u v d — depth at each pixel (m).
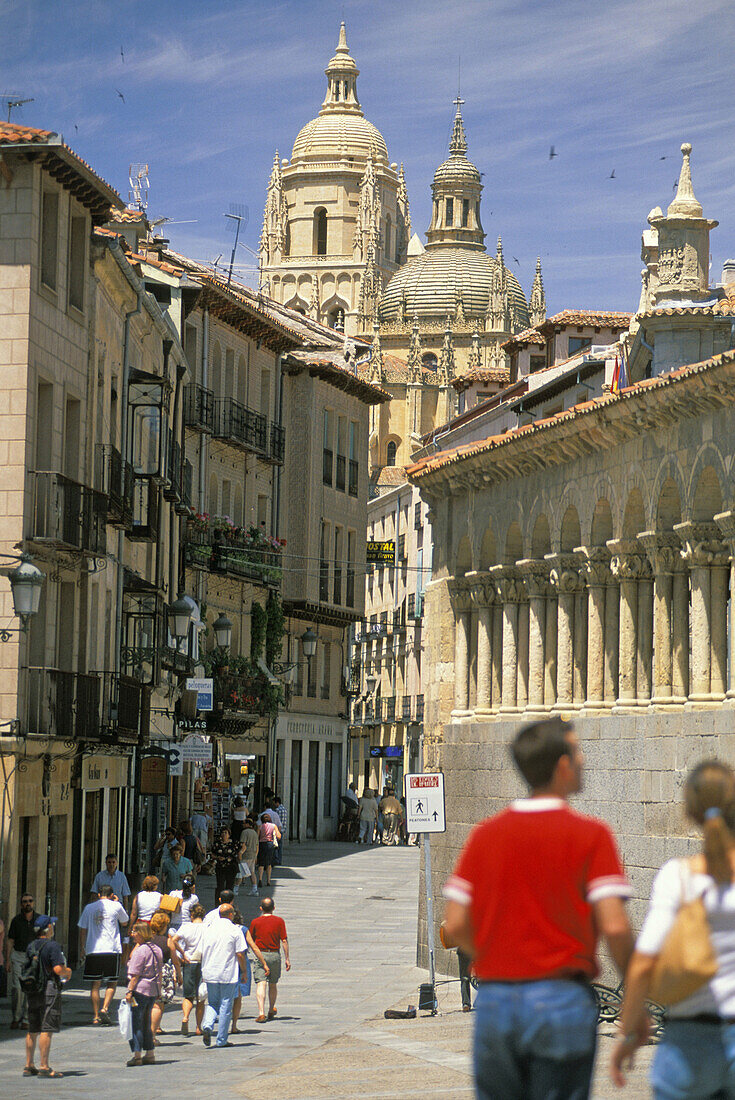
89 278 39.66
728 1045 8.89
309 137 193.00
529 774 8.57
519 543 36.16
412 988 34.94
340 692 85.31
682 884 9.05
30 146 34.66
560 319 61.59
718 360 25.81
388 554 93.06
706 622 27.48
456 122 177.88
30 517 35.09
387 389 155.38
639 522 30.39
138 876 48.16
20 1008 28.56
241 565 68.00
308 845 77.12
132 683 42.44
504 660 36.47
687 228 33.56
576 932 8.36
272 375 76.81
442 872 38.06
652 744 28.36
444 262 170.00
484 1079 8.41
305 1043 27.12
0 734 33.12
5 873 32.94
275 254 192.62
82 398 38.84
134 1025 24.75
